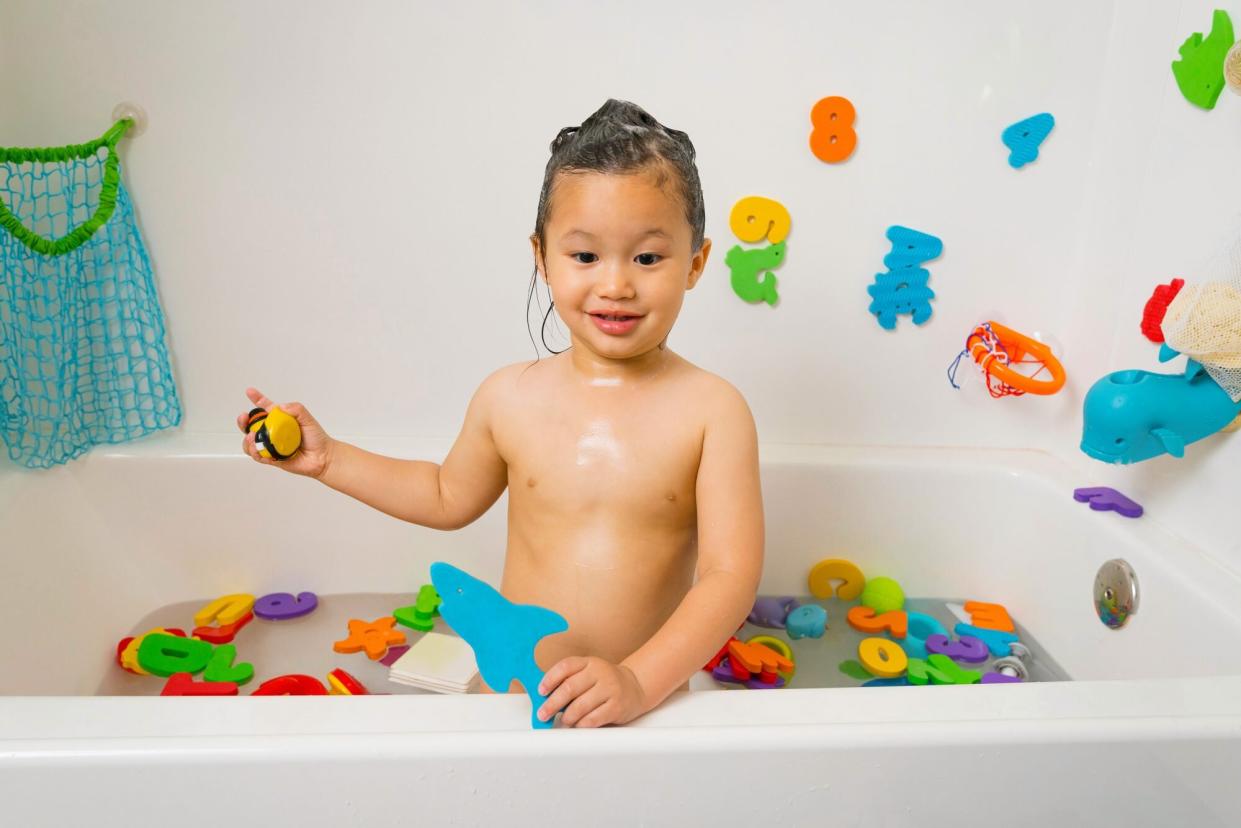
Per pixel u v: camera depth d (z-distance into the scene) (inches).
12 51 46.9
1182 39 44.2
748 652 46.3
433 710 26.0
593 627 35.1
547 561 35.6
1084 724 26.2
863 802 26.2
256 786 24.4
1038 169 51.8
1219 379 37.9
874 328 53.8
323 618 51.6
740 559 32.3
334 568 53.1
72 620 45.7
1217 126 41.6
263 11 47.5
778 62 49.6
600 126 31.1
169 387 51.7
